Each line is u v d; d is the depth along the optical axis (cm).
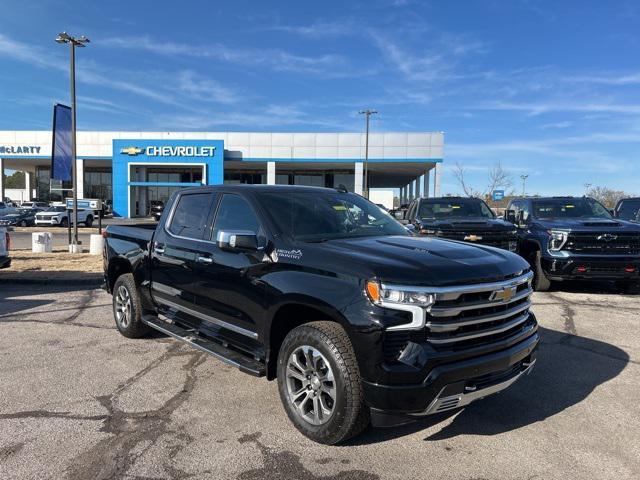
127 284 607
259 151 4759
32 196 6819
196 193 522
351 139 4666
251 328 409
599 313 785
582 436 379
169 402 432
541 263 941
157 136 4828
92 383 474
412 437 373
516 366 381
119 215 4641
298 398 372
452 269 340
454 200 1171
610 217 1071
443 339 326
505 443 366
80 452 346
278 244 397
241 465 332
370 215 490
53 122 1656
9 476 314
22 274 1105
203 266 462
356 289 331
